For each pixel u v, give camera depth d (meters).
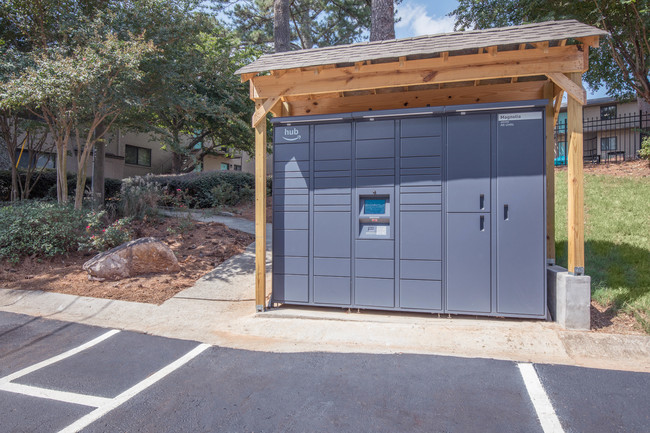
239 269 6.46
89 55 6.20
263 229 4.80
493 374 3.14
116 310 4.82
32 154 10.80
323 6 19.09
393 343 3.85
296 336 4.11
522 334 3.77
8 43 8.09
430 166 4.43
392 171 4.55
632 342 3.52
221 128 15.22
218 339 4.10
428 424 2.48
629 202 7.07
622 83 12.58
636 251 5.34
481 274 4.25
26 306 4.95
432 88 5.10
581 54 3.93
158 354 3.69
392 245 4.51
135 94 7.29
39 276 5.82
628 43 10.77
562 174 9.82
